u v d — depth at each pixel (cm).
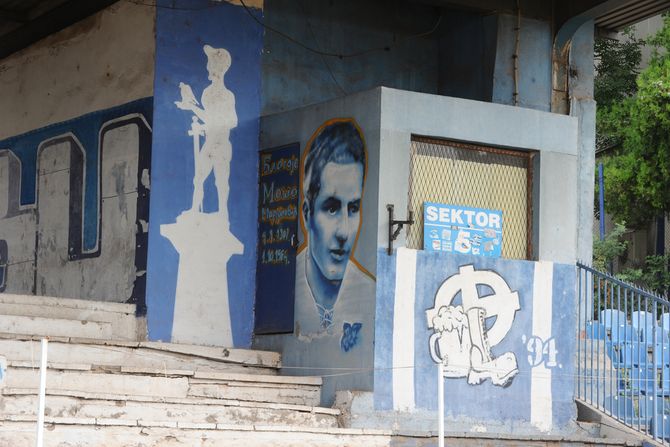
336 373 1439
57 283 1769
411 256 1424
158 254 1553
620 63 3172
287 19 1739
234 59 1638
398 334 1405
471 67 1806
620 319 1692
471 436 1352
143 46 1611
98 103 1706
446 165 1483
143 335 1529
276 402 1411
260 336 1580
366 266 1416
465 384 1439
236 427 1201
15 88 1948
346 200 1460
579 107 1827
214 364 1491
